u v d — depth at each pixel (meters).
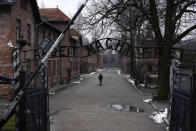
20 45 7.57
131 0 18.97
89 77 57.78
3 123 5.16
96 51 11.73
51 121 12.19
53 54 11.45
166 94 19.05
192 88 6.13
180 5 19.27
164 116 12.84
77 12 6.10
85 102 18.83
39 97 7.23
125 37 32.47
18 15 18.44
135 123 11.90
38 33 23.86
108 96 22.84
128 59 71.50
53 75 30.50
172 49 12.26
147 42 35.06
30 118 6.36
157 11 20.36
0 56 17.06
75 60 47.84
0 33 17.16
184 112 6.86
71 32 47.75
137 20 21.27
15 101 5.21
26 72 6.17
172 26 18.42
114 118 13.00
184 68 19.03
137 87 30.77
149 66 51.47
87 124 11.62
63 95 23.44
